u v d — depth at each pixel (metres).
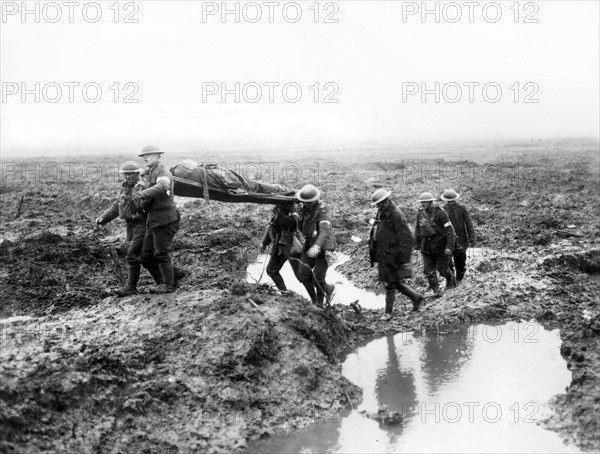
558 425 6.18
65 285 10.11
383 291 10.69
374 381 7.27
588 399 6.36
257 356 6.75
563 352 7.73
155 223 8.11
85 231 14.87
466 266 11.38
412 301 9.23
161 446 5.75
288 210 8.34
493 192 21.17
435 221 9.81
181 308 7.56
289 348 7.00
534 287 10.07
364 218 16.22
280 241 8.37
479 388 7.06
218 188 8.26
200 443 5.84
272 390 6.54
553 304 9.55
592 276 11.41
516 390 6.98
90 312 7.99
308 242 8.20
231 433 6.01
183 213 17.03
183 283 9.01
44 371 5.98
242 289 7.89
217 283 8.55
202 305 7.51
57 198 20.86
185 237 13.73
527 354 7.93
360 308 9.09
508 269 11.18
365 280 11.18
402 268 8.81
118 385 6.14
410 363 7.74
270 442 6.02
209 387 6.38
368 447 5.95
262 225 15.47
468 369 7.54
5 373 5.81
